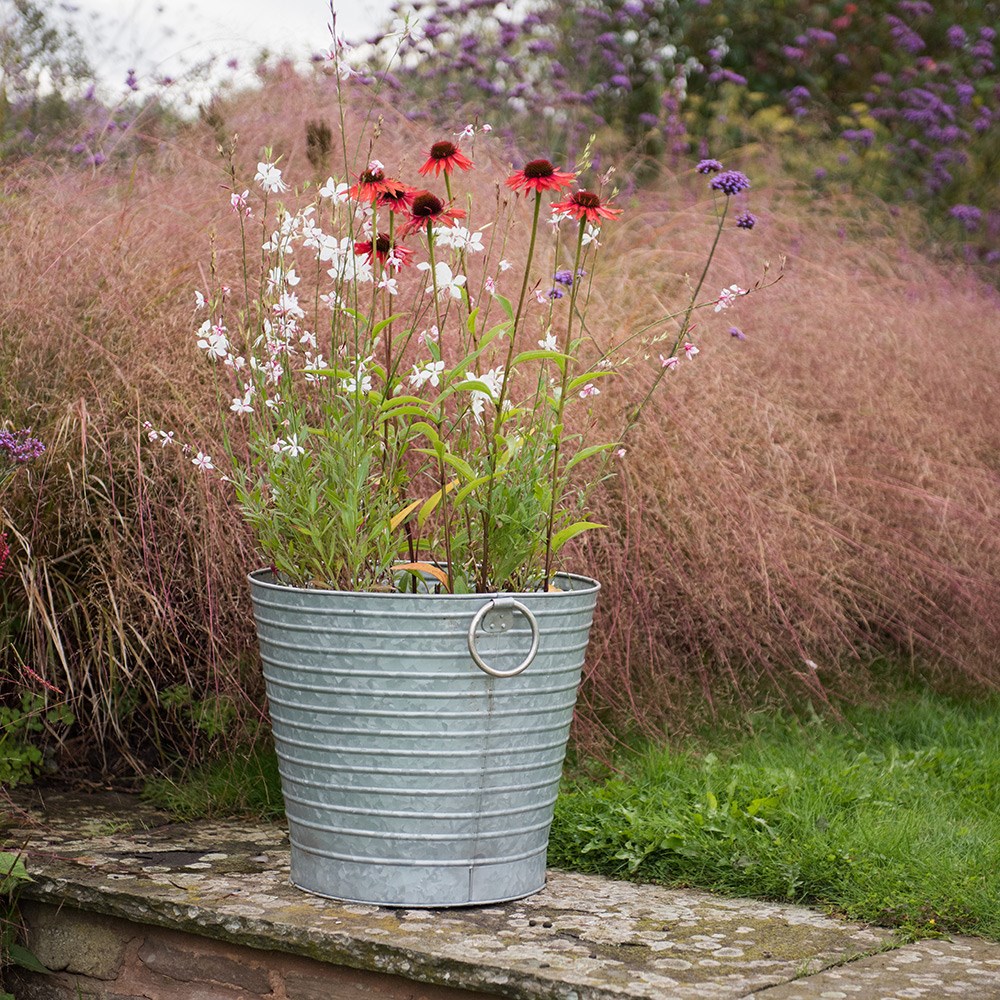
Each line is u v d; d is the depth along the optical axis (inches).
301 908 86.0
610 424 134.0
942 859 94.0
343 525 88.1
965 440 159.6
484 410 108.1
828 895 90.6
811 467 145.9
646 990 72.1
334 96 174.7
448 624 83.8
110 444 120.4
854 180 258.2
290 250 93.0
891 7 321.4
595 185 218.5
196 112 173.3
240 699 118.9
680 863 96.0
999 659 150.8
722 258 174.2
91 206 144.9
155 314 127.9
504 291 143.6
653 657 126.6
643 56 300.0
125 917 88.8
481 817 87.1
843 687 141.3
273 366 93.0
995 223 266.5
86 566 120.5
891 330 171.0
